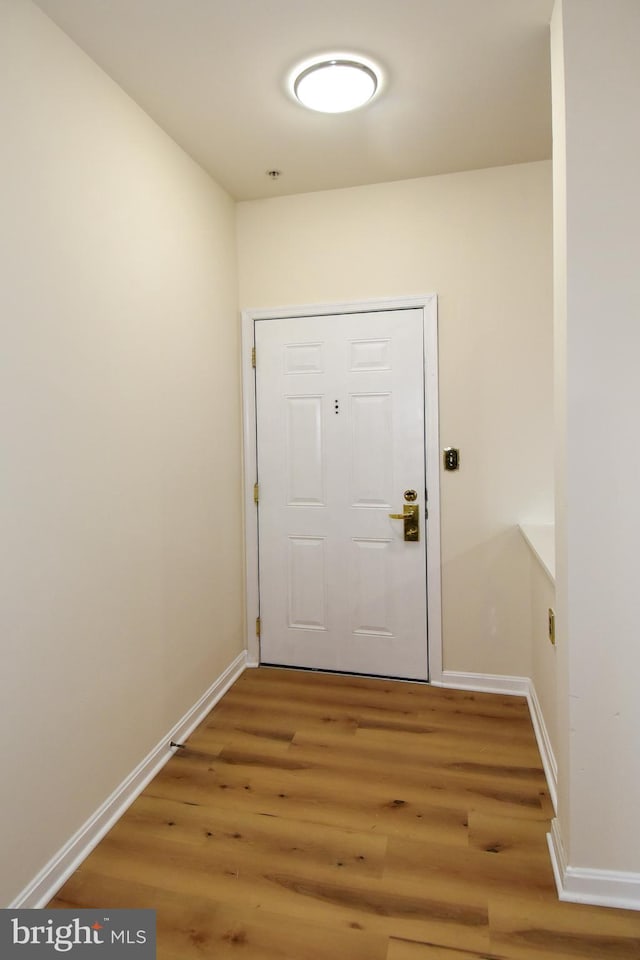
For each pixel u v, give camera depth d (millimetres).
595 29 1435
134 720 2025
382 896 1556
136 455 2035
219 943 1421
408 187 2730
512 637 2732
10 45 1456
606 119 1436
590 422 1477
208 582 2629
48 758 1589
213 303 2678
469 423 2717
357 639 2945
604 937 1425
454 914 1495
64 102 1662
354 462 2879
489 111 2150
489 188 2639
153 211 2156
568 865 1547
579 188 1452
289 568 3010
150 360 2131
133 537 2020
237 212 2953
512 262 2635
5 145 1438
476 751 2250
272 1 1568
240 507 3012
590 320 1464
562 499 1581
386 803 1944
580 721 1523
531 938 1424
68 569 1675
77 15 1596
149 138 2133
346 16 1633
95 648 1805
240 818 1885
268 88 1976
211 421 2660
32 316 1528
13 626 1462
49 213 1596
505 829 1809
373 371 2820
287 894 1568
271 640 3049
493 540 2725
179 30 1673
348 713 2566
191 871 1655
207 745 2326
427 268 2725
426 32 1710
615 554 1482
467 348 2701
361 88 1942
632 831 1514
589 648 1510
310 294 2881
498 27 1688
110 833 1824
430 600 2814
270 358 2959
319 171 2631
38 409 1551
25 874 1496
